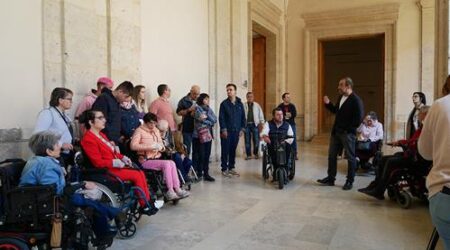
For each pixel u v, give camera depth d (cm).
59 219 277
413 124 643
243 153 1002
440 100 197
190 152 688
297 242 354
